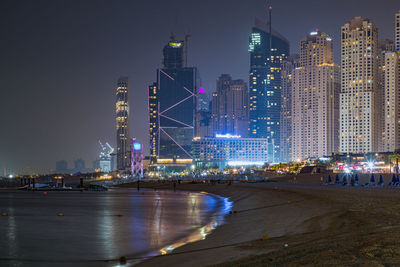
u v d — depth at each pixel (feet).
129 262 116.98
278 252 99.40
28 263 119.34
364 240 101.30
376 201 210.79
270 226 164.45
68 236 166.40
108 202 368.89
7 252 134.51
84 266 114.62
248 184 575.38
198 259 108.58
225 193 467.11
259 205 272.31
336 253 89.76
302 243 109.91
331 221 153.58
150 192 581.94
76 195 515.09
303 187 421.18
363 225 134.41
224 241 138.51
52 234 172.35
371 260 82.94
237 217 214.28
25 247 143.02
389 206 181.78
